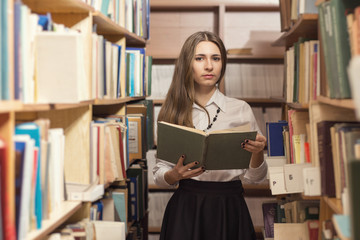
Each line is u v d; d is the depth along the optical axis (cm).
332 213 162
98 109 252
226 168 195
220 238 202
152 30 413
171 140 193
